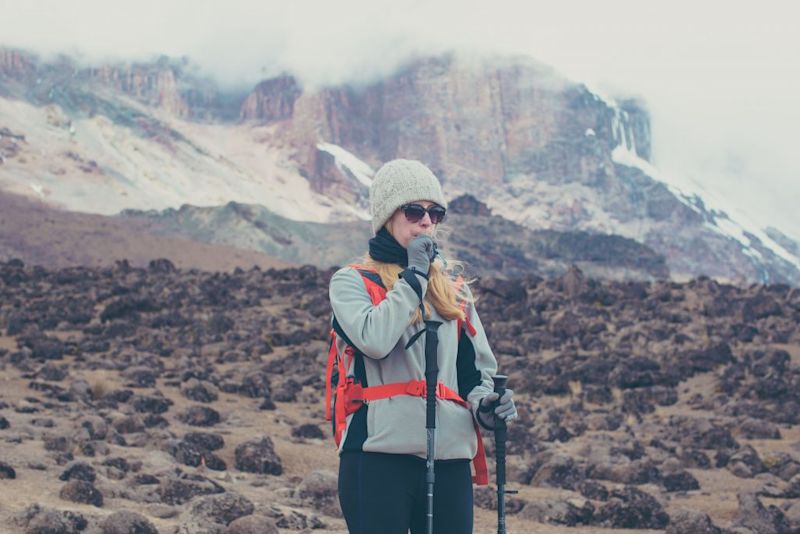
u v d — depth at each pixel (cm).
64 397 1683
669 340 2834
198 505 908
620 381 2294
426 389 434
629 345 2742
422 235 455
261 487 1132
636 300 3425
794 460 1473
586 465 1373
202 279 3719
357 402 439
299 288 3569
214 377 2023
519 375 2261
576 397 2178
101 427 1297
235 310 3138
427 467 426
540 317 3092
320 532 902
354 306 440
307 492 1050
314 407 1906
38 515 807
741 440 1764
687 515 1041
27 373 1934
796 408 1994
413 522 444
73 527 809
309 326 2844
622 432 1794
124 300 2962
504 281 3425
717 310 3228
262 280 3769
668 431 1753
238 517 897
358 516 435
